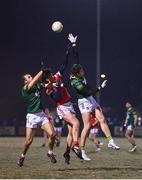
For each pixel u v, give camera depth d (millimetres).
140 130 80688
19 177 19125
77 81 22953
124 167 23750
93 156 31812
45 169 22578
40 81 21891
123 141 59531
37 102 21562
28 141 22078
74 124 21688
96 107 23156
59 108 21922
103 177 19156
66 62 22922
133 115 38031
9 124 100625
